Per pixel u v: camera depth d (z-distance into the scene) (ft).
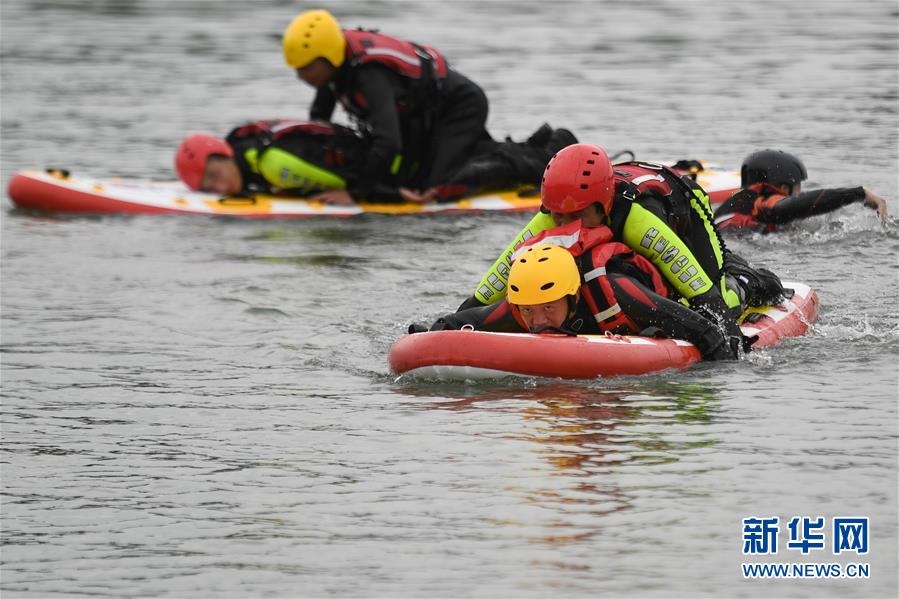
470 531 71.87
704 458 80.33
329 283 132.05
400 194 167.22
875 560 67.72
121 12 357.20
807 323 108.88
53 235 156.35
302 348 110.52
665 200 99.25
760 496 74.90
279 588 66.54
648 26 325.42
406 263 139.95
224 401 96.27
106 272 138.31
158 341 113.50
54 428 91.25
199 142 171.73
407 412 90.89
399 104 164.45
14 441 88.69
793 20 329.52
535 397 92.32
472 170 165.78
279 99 244.63
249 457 84.12
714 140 200.44
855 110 220.43
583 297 97.91
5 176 185.78
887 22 322.14
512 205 167.32
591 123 216.13
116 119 228.02
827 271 129.39
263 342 112.57
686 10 351.87
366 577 67.26
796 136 200.95
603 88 247.91
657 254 97.86
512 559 68.64
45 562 70.49
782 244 140.36
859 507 73.26
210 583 67.46
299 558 69.72
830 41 295.28
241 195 169.99
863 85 243.40
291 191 170.60
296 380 101.09
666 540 70.13
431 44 298.15
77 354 109.91
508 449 82.79
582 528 71.72
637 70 266.36
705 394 91.86
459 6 361.71
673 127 211.20
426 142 168.45
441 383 96.84
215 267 139.64
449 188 165.68
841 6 352.28
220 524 74.18
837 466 78.74
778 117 216.54
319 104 175.94
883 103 226.17
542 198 98.07
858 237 142.51
